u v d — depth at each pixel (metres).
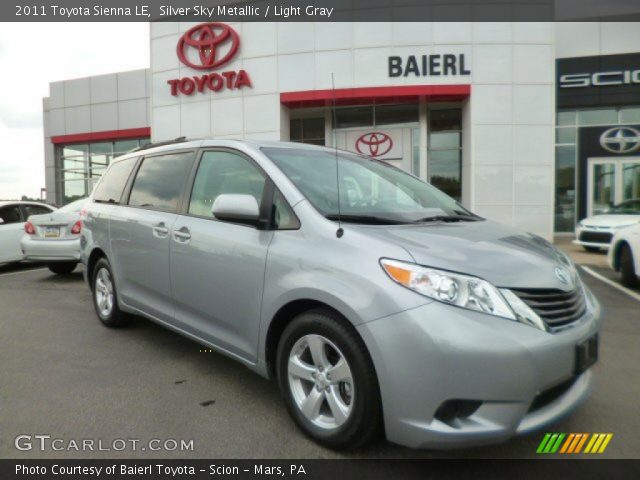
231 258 3.13
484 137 13.70
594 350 2.62
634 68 15.10
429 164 15.60
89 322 5.26
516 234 3.15
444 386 2.18
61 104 22.58
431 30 13.61
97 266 5.01
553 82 13.62
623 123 15.41
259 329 2.94
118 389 3.43
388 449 2.63
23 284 7.76
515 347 2.19
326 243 2.66
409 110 15.16
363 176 3.59
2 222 8.77
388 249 2.45
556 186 15.91
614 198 15.50
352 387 2.44
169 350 4.29
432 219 3.21
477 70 13.61
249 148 3.38
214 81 14.99
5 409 3.11
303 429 2.73
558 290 2.52
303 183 3.08
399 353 2.25
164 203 3.98
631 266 6.97
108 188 5.00
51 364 3.94
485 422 2.21
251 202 2.96
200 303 3.44
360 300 2.38
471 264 2.39
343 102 14.65
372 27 13.78
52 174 23.55
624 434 2.81
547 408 2.42
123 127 21.50
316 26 14.06
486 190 13.74
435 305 2.23
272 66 14.41
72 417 3.00
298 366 2.73
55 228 7.87
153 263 3.94
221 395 3.33
